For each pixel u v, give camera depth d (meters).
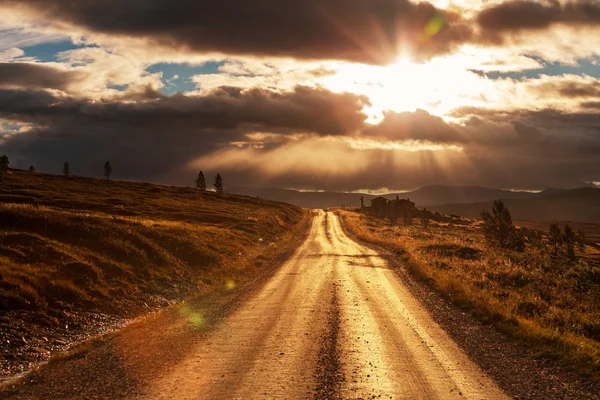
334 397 8.83
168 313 17.81
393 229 86.19
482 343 13.33
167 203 84.88
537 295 22.83
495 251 44.59
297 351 12.19
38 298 15.77
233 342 13.18
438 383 9.75
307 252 44.69
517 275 27.95
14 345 12.35
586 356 11.39
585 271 31.03
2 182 83.88
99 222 27.59
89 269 19.81
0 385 9.63
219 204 99.94
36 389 9.34
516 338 13.79
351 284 24.81
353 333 14.25
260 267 33.59
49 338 13.49
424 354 12.06
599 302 22.73
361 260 37.44
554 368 10.88
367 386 9.48
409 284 25.23
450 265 32.06
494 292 22.06
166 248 28.84
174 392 9.09
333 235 71.44
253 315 17.11
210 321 16.17
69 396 8.91
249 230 60.34
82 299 17.19
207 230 46.56
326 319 16.23
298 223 98.94
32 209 27.34
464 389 9.38
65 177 115.38
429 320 16.41
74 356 11.84
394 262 36.09
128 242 25.80
